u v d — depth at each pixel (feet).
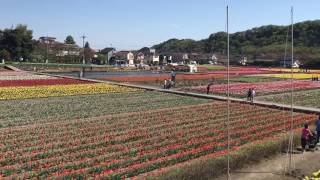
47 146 82.28
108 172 65.31
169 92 191.93
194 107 142.41
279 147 80.64
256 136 94.43
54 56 636.89
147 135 94.07
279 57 589.32
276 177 65.46
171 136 93.76
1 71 336.29
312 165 72.90
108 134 94.99
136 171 67.15
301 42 625.41
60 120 113.60
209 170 62.85
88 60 644.69
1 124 105.81
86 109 135.23
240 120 116.16
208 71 406.41
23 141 86.94
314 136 85.15
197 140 89.71
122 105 146.00
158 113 128.06
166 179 56.39
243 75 339.57
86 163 70.74
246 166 70.79
